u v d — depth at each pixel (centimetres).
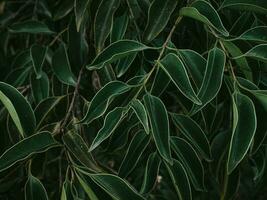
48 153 85
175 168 61
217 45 63
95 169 59
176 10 70
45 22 88
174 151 64
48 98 69
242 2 64
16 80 82
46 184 83
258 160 68
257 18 72
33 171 65
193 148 66
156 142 56
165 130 57
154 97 58
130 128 65
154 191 87
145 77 60
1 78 92
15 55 94
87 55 77
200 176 63
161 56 61
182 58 60
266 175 71
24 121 63
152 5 65
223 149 68
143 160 72
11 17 100
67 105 71
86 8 69
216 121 72
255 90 57
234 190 66
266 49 58
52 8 90
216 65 58
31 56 76
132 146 63
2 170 58
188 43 78
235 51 60
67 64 74
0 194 71
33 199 60
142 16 74
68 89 75
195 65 60
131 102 57
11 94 63
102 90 60
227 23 74
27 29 85
